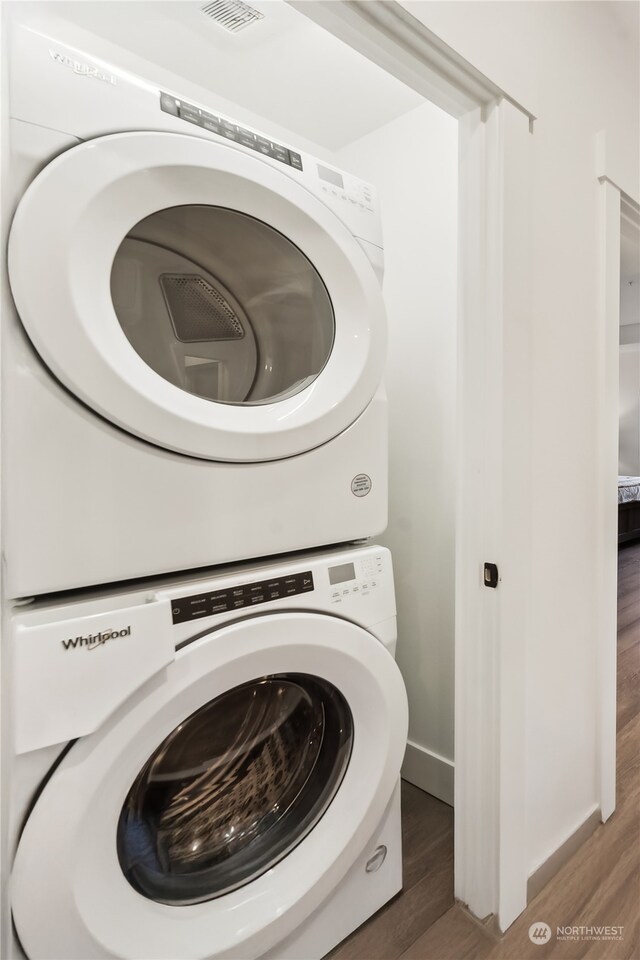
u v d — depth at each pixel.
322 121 1.91
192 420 0.83
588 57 1.39
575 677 1.45
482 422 1.19
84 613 0.74
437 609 1.78
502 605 1.18
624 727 2.11
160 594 0.80
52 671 0.69
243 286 1.06
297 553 1.08
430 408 1.77
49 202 0.70
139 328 0.90
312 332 1.14
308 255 1.05
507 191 1.13
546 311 1.28
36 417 0.70
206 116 0.91
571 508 1.40
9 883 0.69
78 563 0.74
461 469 1.24
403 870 1.41
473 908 1.25
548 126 1.26
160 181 0.82
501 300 1.14
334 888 1.09
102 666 0.72
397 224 1.87
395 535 1.91
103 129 0.77
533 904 1.29
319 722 1.11
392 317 1.90
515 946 1.18
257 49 1.57
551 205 1.28
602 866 1.41
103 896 0.76
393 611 1.12
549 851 1.38
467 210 1.19
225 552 0.89
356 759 1.08
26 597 0.72
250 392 1.09
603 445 1.49
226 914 0.92
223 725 0.97
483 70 1.06
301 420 0.98
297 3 0.86
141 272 0.90
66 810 0.70
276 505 0.96
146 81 0.84
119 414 0.75
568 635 1.41
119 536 0.77
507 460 1.17
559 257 1.31
